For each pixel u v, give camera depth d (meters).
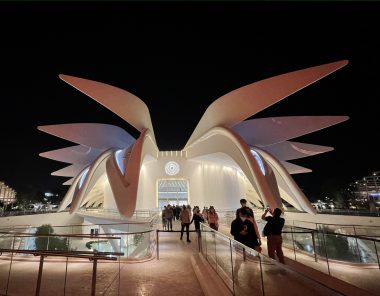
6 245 13.50
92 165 24.59
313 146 29.83
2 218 24.52
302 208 26.17
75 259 8.98
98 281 6.57
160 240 12.40
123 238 16.27
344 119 23.30
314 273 6.01
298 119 24.38
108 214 27.23
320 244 9.11
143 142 22.11
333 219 23.52
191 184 31.61
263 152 24.98
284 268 3.32
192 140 31.06
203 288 5.87
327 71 17.05
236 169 31.69
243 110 21.69
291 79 18.19
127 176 20.45
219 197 30.47
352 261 8.79
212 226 11.19
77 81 18.89
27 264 8.47
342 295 2.42
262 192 19.47
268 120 25.28
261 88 19.61
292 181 23.98
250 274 4.24
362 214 23.73
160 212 27.41
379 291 6.13
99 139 26.59
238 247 4.71
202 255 8.50
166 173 31.86
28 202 74.69
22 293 5.80
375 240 6.55
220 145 25.19
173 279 6.64
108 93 20.28
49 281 6.63
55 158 30.94
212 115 24.44
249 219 6.26
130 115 22.83
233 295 4.84
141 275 7.00
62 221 33.88
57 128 24.39
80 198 23.81
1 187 72.50
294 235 10.69
